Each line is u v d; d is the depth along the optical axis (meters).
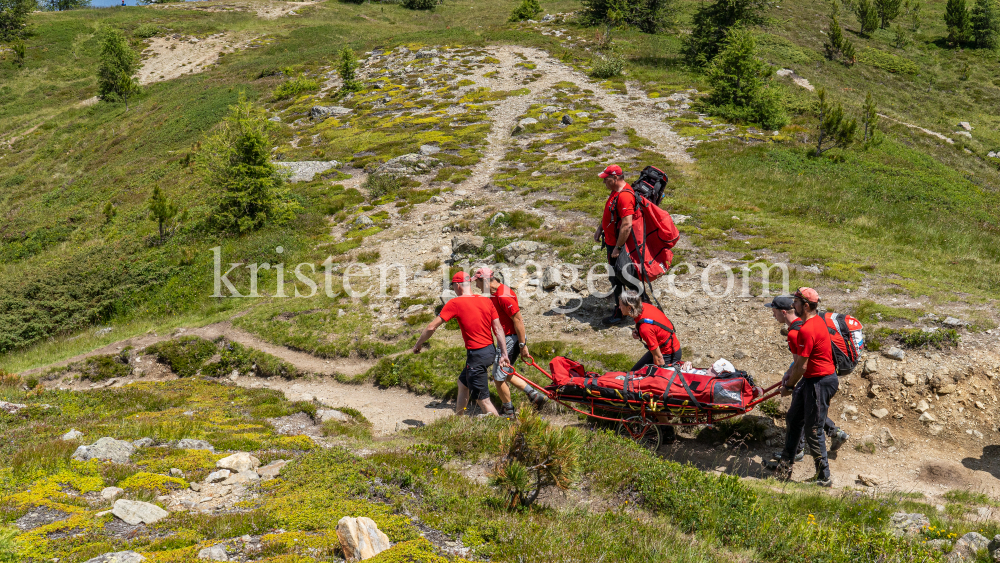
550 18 53.81
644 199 8.95
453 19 65.00
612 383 7.12
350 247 16.42
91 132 42.81
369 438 7.35
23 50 54.72
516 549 3.95
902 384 7.60
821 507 5.75
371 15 66.69
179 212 22.53
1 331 16.88
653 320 7.43
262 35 59.78
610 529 4.55
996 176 26.36
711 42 36.94
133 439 6.47
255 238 18.34
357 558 3.55
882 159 22.31
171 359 12.68
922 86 43.12
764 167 19.14
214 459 5.62
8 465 5.23
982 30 51.44
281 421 8.34
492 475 5.39
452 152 23.38
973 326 8.07
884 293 9.68
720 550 4.58
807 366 6.46
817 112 27.08
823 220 14.75
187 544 3.79
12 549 3.50
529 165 21.12
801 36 49.22
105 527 4.05
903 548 4.54
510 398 7.78
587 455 6.04
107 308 17.70
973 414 7.16
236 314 14.14
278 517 4.16
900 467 6.87
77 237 25.53
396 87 35.94
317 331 12.45
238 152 19.62
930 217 15.44
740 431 7.51
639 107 28.61
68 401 9.31
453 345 10.74
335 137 27.73
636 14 48.78
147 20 62.97
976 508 5.73
